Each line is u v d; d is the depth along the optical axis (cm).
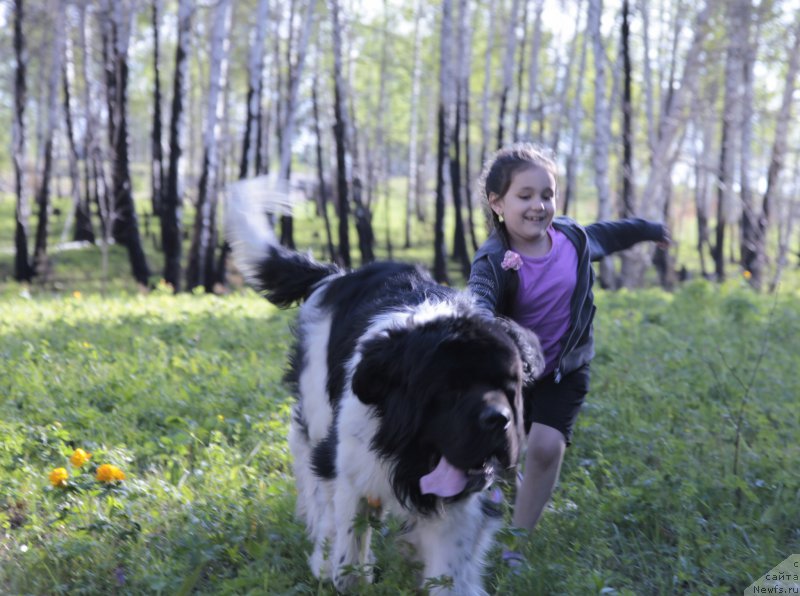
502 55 3119
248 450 538
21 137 2173
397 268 402
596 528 427
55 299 1260
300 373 426
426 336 306
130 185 2156
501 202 377
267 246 481
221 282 2175
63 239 2802
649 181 1936
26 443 520
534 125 3838
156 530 421
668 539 433
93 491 443
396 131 4019
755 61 2323
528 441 408
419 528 350
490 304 363
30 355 753
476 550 350
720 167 2525
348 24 2700
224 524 420
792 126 2741
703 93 2306
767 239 2341
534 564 388
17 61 2134
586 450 547
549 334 391
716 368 744
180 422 568
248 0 2622
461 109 2753
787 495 460
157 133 2677
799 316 1071
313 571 383
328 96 3281
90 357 739
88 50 2455
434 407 305
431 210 4591
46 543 399
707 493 468
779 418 612
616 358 776
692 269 3300
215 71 1853
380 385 319
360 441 339
